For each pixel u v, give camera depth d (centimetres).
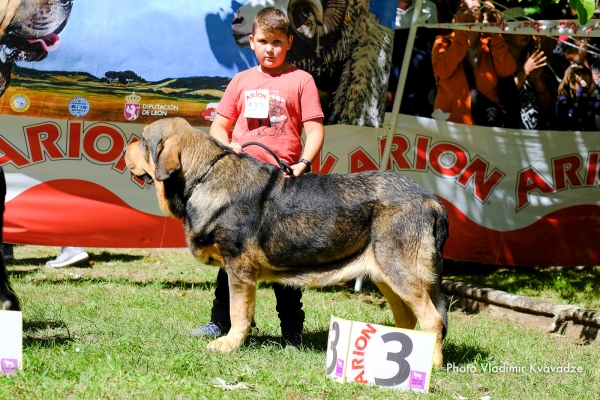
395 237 442
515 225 859
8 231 736
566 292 804
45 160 742
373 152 805
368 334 420
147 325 548
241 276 464
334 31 733
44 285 734
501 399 417
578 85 880
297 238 452
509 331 618
